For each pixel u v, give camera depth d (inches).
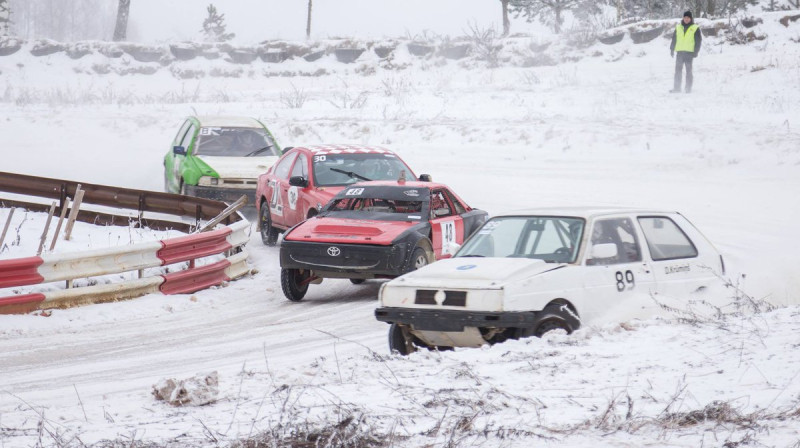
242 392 680.4
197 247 1387.8
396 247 1218.0
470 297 806.5
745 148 2266.2
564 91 3344.0
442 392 630.5
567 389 631.8
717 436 506.0
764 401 566.6
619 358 711.7
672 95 3051.2
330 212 1385.3
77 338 1042.7
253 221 2021.4
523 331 816.9
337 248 1227.9
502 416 571.5
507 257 888.9
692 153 2289.6
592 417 557.0
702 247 974.4
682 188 2006.6
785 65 3284.9
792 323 794.8
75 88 4416.8
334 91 3897.6
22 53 4968.0
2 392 776.3
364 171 1606.8
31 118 3272.6
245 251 1573.6
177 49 4977.9
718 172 2114.9
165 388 670.5
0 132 3080.7
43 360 925.8
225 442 534.3
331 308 1235.9
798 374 620.4
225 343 1011.3
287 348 970.7
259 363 884.0
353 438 514.9
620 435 518.3
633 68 3720.5
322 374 730.8
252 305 1278.3
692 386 617.3
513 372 687.1
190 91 4330.7
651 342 759.7
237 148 1991.9
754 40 3907.5
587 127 2645.2
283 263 1258.6
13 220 1772.9
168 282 1304.1
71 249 1502.2
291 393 653.9
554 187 2105.1
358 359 783.1
